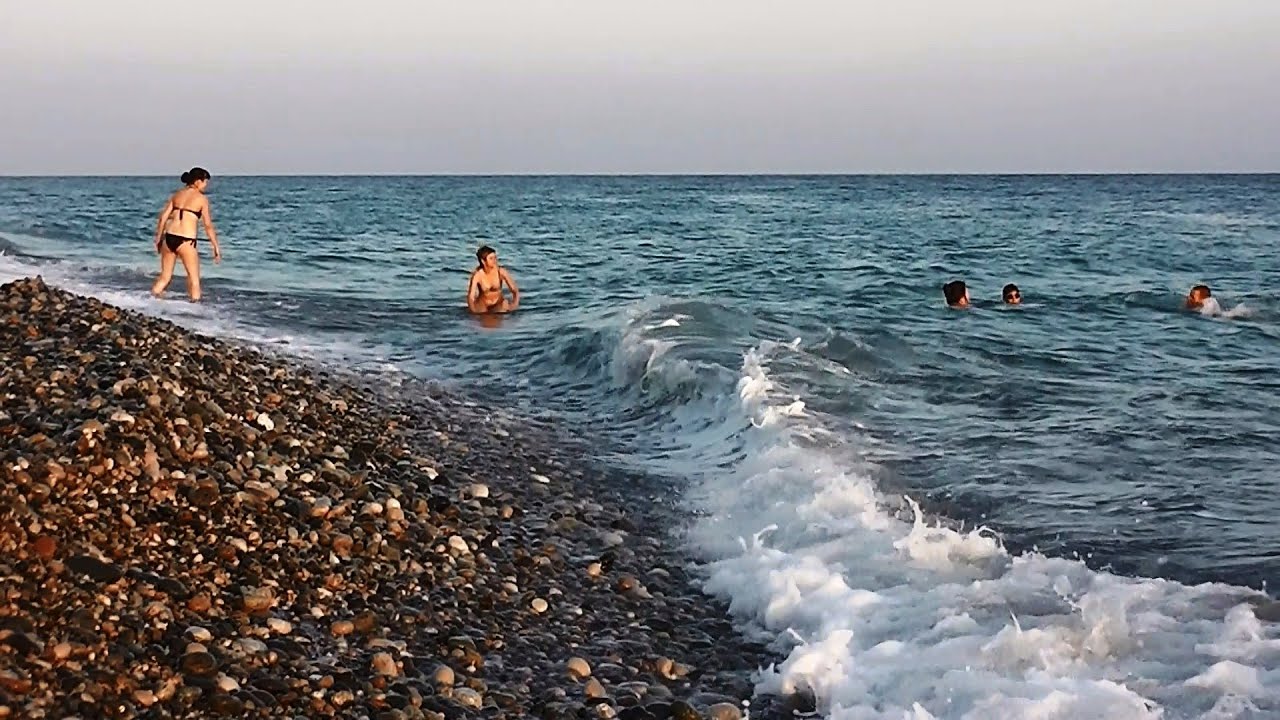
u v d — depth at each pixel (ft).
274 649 17.39
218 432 24.86
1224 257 101.55
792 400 35.86
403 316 59.16
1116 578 21.01
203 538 20.11
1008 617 19.47
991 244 118.73
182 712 15.17
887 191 348.18
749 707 17.97
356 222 154.71
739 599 21.88
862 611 20.33
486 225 151.74
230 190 363.56
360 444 28.53
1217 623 18.66
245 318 56.13
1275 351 50.21
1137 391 40.14
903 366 43.52
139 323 35.32
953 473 29.22
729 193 334.24
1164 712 15.93
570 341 47.98
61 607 16.51
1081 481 28.60
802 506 26.20
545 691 17.81
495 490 28.09
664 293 70.28
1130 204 224.94
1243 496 27.25
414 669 17.88
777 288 74.95
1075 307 65.62
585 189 399.65
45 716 14.06
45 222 127.03
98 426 21.91
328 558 21.02
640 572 23.50
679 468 31.40
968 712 16.25
